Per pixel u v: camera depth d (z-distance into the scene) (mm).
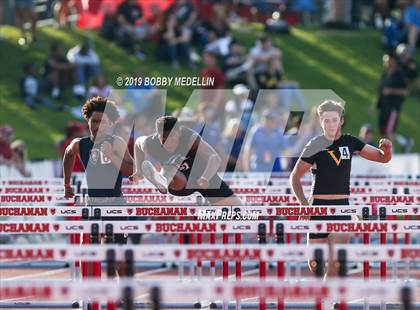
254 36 75250
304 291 15422
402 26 77562
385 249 17281
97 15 67438
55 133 55406
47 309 26797
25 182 33125
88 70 59562
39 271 35375
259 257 17438
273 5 78750
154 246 17312
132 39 66750
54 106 58656
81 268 22734
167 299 28266
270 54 57938
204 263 35844
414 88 71812
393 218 28969
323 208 22859
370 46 78438
